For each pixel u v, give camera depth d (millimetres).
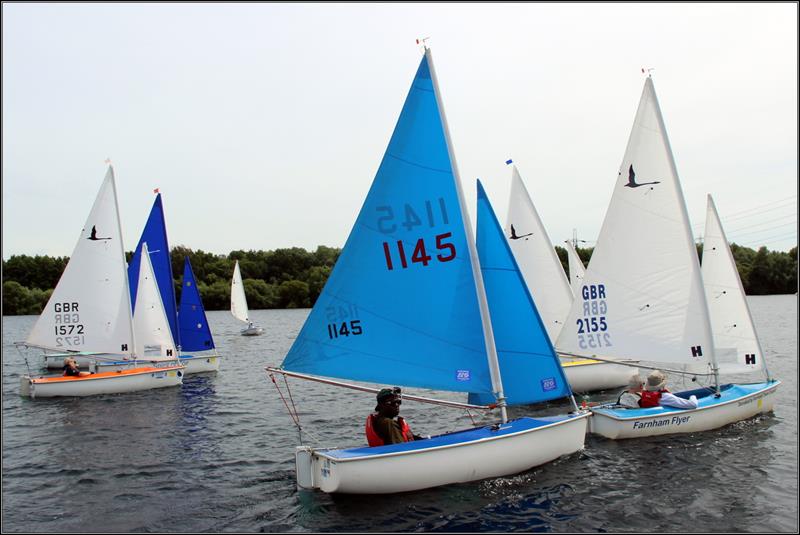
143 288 23281
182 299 27469
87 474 10758
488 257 10867
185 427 14648
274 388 21203
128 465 11297
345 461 8633
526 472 9891
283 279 115312
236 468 10930
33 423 15406
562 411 15453
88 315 20922
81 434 14031
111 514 8758
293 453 12000
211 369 26000
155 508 8953
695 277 13164
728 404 12930
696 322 13180
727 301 14070
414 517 8234
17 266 90625
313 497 9055
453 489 9141
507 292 10727
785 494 9070
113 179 21375
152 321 23344
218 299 95250
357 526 8000
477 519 8172
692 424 12453
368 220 10211
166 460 11602
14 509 9023
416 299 9977
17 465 11438
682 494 9078
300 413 16375
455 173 9859
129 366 23375
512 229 19406
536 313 10625
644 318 13680
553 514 8344
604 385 18234
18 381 24344
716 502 8789
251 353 35594
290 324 68812
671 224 13375
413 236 10023
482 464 9438
